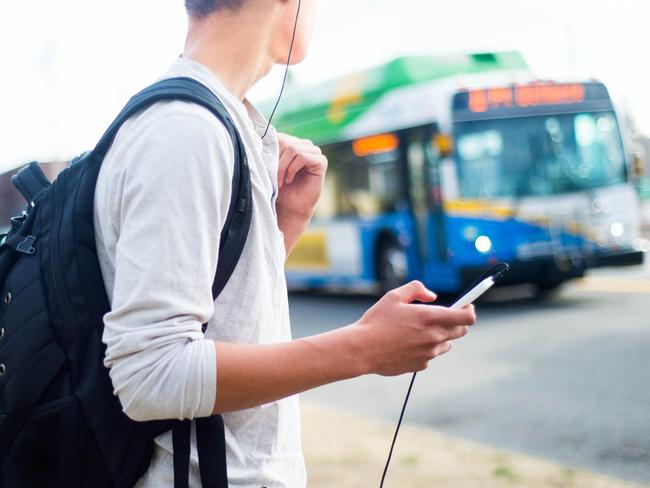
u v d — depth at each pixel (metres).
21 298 1.18
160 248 1.04
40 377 1.13
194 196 1.07
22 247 1.22
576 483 3.46
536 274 9.20
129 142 1.13
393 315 1.13
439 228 9.48
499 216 9.12
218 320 1.16
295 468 1.28
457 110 9.30
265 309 1.21
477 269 9.12
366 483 3.47
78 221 1.17
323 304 11.68
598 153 9.56
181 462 1.13
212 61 1.24
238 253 1.17
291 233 1.59
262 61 1.32
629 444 4.18
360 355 1.11
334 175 11.77
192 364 1.03
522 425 4.69
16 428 1.14
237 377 1.05
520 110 9.39
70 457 1.12
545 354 6.63
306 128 12.48
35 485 1.14
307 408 5.16
